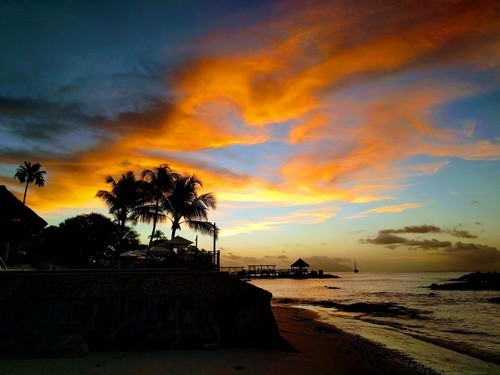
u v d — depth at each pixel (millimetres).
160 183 37312
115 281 13023
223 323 13180
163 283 13297
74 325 12125
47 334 11719
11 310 11758
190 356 11547
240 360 11234
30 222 20828
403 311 32094
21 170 57406
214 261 22750
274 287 81000
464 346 16547
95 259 38938
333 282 111625
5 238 19953
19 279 12375
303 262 134750
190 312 13055
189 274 13797
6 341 11211
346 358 12859
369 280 129375
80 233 36969
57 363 10297
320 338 16750
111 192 42219
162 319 12781
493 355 14680
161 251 26266
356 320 25688
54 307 12133
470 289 68188
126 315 12570
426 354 14641
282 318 23828
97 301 12477
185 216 37844
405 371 11898
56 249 35250
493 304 38688
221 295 13430
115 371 9688
